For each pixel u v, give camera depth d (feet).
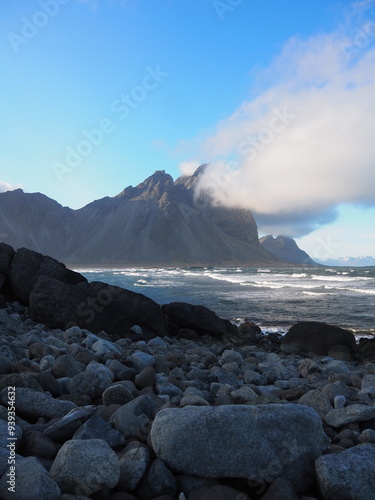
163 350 31.81
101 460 8.47
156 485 8.62
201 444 9.20
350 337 44.88
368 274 331.16
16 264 50.47
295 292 136.15
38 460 8.56
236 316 77.97
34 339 24.97
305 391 16.94
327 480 8.63
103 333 35.45
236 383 20.16
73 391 14.71
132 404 12.07
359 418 12.94
